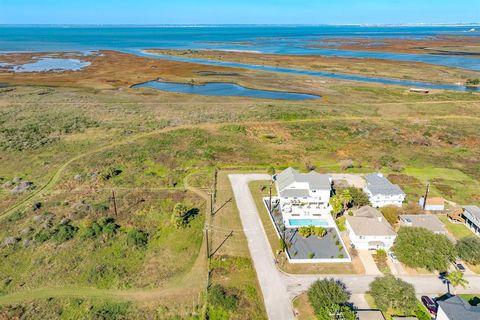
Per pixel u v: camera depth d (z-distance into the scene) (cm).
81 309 3750
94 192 6072
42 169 6894
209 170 7000
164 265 4412
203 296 3919
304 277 4234
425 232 4528
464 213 5369
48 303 3816
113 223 5153
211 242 4850
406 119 10294
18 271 4262
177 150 7881
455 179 6744
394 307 3697
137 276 4222
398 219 5341
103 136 8669
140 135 8794
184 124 9644
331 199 5500
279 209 5709
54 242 4759
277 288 4059
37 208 5553
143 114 10431
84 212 5438
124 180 6481
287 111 10681
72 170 6819
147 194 6041
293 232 5125
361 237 4716
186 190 6231
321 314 3444
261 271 4325
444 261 4228
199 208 5669
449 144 8494
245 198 6009
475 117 10431
